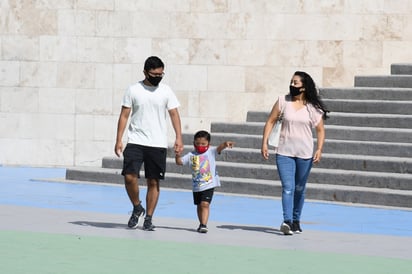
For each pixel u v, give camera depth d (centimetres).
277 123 3356
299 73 3359
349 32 5869
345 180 4566
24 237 3069
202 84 5994
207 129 6003
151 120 3284
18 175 5556
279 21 5925
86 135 6066
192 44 5994
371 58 5862
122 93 6034
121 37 6019
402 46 5841
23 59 6084
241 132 5294
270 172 4753
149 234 3216
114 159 5272
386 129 4919
